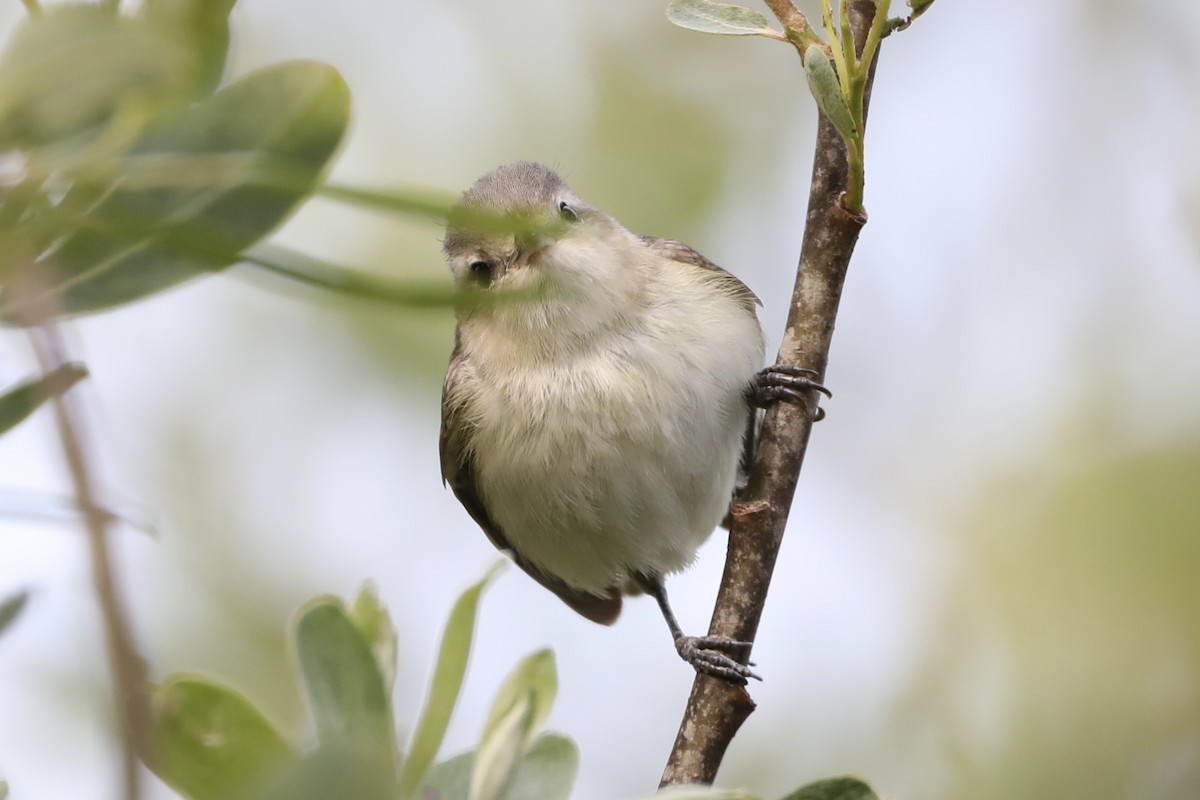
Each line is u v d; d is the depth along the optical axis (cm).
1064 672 1091
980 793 1048
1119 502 1144
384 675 346
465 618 353
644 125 1145
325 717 323
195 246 265
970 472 1205
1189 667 1076
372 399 1043
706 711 599
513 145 1121
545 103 1139
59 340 258
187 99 290
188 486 1041
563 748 397
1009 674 1102
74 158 260
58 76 256
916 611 1148
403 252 982
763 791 1059
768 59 1188
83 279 310
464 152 1112
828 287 645
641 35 1172
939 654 1117
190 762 318
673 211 1127
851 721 1091
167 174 267
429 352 1023
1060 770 1055
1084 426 1198
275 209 302
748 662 612
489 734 371
